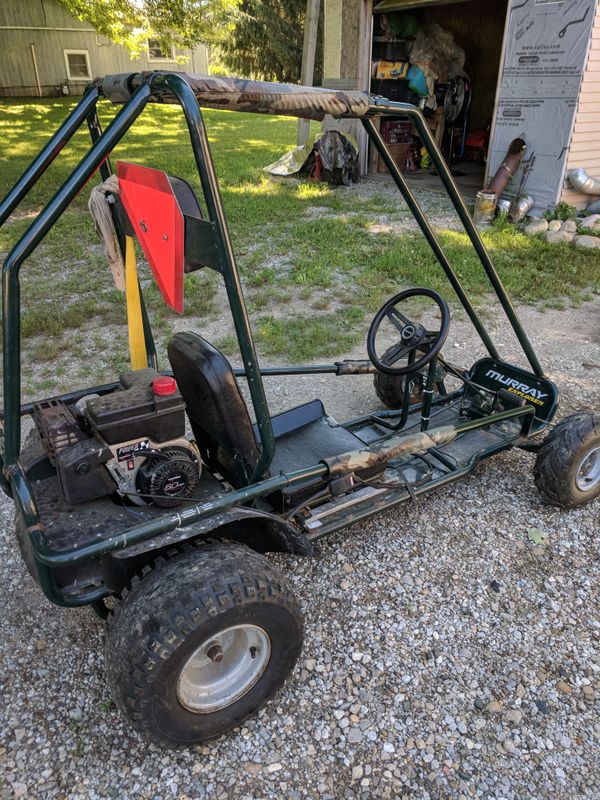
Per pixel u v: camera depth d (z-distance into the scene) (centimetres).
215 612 197
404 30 1205
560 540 325
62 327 563
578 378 498
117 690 197
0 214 237
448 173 298
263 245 803
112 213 264
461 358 527
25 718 230
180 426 233
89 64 2588
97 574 218
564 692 243
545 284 682
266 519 226
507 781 211
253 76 3203
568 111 855
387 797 205
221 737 225
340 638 265
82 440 224
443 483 326
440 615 277
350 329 571
